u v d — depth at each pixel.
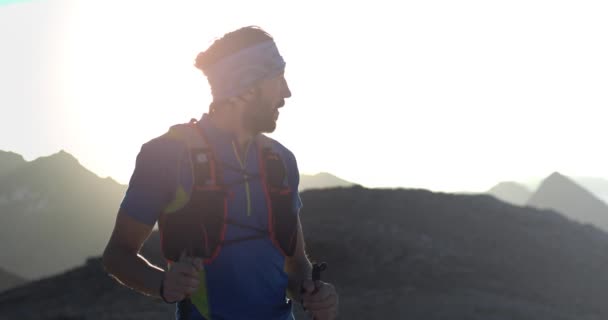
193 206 2.63
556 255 60.91
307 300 2.82
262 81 2.71
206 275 2.63
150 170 2.64
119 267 2.59
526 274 54.38
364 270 52.97
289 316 2.86
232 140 2.73
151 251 55.78
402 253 56.47
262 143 2.83
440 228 66.88
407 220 68.56
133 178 2.67
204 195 2.62
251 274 2.66
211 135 2.71
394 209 71.31
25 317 53.22
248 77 2.68
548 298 47.94
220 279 2.63
